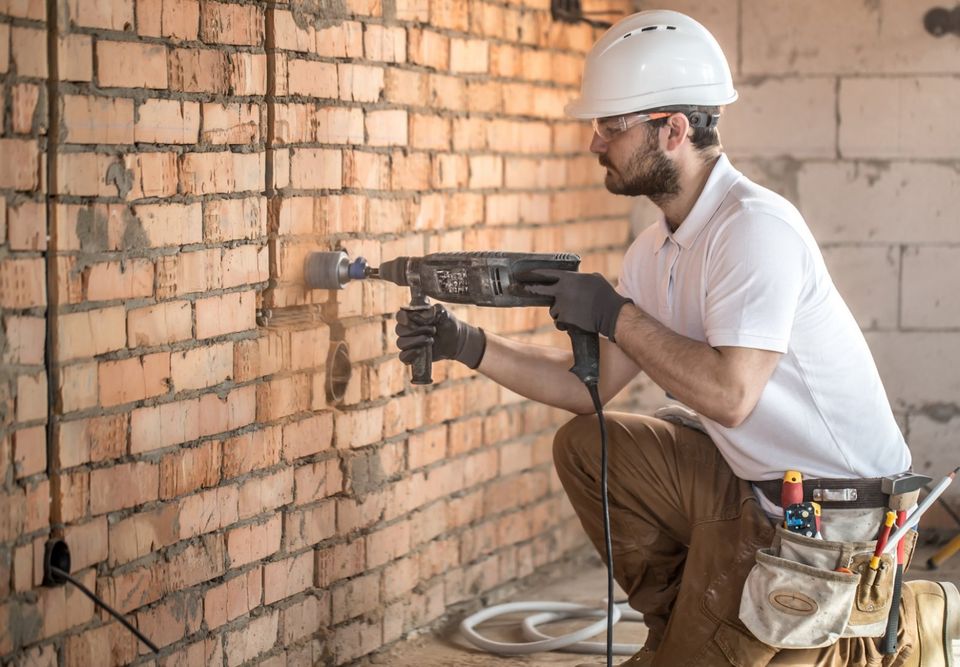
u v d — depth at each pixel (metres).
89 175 2.14
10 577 2.04
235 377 2.54
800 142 4.27
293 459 2.74
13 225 2.01
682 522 2.63
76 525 2.16
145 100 2.26
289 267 2.68
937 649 2.46
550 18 3.80
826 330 2.32
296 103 2.67
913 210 4.23
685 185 2.44
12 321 2.02
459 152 3.34
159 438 2.34
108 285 2.20
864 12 4.18
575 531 4.03
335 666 2.92
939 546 4.13
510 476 3.65
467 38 3.35
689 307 2.41
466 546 3.44
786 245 2.27
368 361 2.99
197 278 2.42
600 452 2.70
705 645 2.37
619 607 3.37
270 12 2.57
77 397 2.14
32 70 2.03
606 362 2.69
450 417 3.33
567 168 3.94
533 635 3.16
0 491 2.01
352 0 2.84
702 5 4.27
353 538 2.96
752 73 4.27
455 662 3.04
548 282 2.42
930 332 4.25
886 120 4.21
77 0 2.10
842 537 2.36
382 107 2.99
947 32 4.15
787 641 2.24
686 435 2.66
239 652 2.61
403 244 3.11
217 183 2.46
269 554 2.68
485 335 2.67
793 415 2.35
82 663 2.20
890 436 2.41
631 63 2.41
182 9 2.34
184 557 2.44
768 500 2.46
